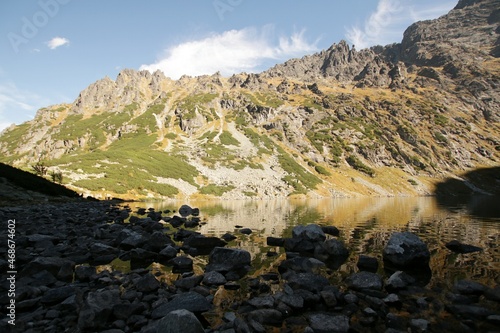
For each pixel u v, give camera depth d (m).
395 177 149.00
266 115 188.00
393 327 8.33
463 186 145.50
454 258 16.55
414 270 14.17
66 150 164.62
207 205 66.25
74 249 16.72
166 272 13.77
